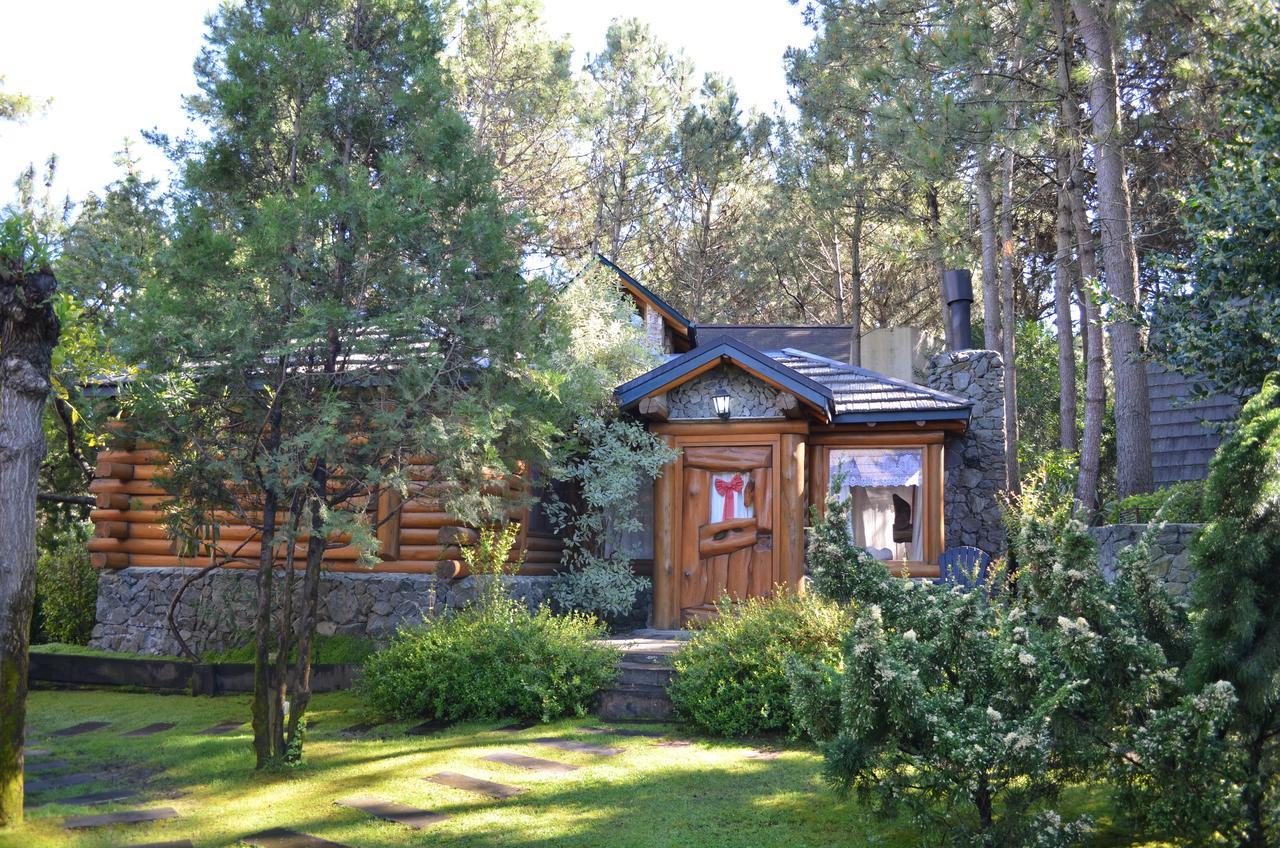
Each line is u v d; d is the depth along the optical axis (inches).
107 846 254.5
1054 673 217.8
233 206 330.0
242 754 353.7
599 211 1235.9
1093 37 607.8
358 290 331.3
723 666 388.8
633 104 1259.8
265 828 270.7
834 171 1035.9
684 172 1263.5
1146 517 536.4
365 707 434.6
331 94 341.1
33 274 271.3
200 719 421.4
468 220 329.4
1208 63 555.5
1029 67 668.7
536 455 380.2
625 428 558.3
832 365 658.2
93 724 418.0
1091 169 761.0
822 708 232.8
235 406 330.3
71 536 697.0
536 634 426.0
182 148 339.0
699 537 570.6
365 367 333.1
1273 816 205.9
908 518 585.0
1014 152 638.5
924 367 802.8
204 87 343.3
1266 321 362.0
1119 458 594.9
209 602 530.0
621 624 575.8
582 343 569.3
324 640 502.3
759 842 249.0
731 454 571.2
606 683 418.6
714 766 326.6
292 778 323.0
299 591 514.0
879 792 226.7
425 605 494.3
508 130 1075.9
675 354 807.1
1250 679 208.2
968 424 614.5
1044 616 244.1
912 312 1259.2
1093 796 269.4
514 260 345.4
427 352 331.0
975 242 794.8
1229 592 212.2
